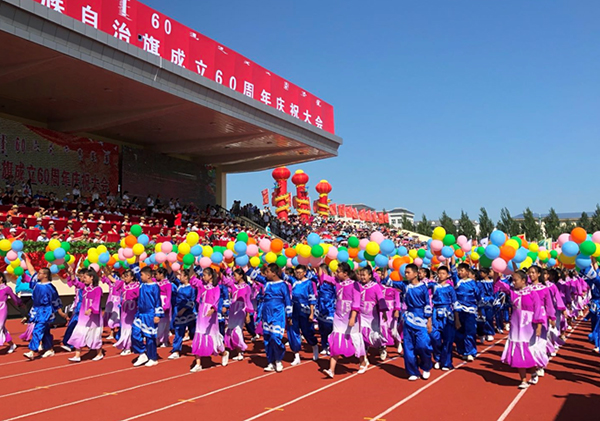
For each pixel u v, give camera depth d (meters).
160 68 20.22
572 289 13.08
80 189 26.59
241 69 26.02
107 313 12.48
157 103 22.75
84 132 27.73
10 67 17.94
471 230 67.50
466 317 9.74
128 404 6.86
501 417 6.18
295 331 9.49
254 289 11.72
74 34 16.86
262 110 26.06
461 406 6.66
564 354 10.49
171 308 11.46
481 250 12.12
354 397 7.14
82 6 18.19
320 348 11.38
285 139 29.28
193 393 7.41
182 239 23.22
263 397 7.16
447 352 8.96
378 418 6.17
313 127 30.42
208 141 29.70
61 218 20.69
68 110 24.03
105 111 24.20
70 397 7.23
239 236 11.45
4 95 21.75
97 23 18.72
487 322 12.12
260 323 11.78
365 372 8.79
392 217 123.38
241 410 6.53
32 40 15.69
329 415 6.30
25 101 22.61
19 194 22.94
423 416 6.23
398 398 7.07
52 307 10.39
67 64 17.94
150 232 23.53
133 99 22.19
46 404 6.89
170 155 33.03
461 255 12.66
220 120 25.38
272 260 10.91
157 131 27.92
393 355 10.48
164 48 21.70
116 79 19.53
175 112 24.09
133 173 29.44
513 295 7.70
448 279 10.27
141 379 8.33
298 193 46.59
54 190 25.28
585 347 11.41
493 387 7.67
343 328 8.40
